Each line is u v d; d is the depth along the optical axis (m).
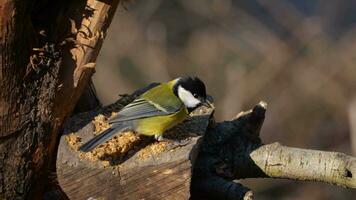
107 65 22.11
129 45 22.41
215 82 22.36
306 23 23.27
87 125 9.88
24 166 8.96
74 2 8.95
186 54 22.84
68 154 9.20
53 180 9.66
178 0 23.59
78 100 10.19
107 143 9.53
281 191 21.23
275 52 22.47
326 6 24.84
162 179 9.01
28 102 8.84
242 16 23.52
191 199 10.37
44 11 8.87
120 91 21.83
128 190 9.08
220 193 10.06
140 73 22.22
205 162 10.45
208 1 23.56
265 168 10.59
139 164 9.05
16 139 8.85
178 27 23.44
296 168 10.48
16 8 8.28
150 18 23.16
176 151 9.27
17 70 8.66
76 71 9.05
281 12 23.56
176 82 10.80
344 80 22.31
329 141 22.28
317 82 22.34
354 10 24.69
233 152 10.70
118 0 9.15
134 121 9.93
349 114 20.92
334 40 23.22
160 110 10.12
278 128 22.14
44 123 8.98
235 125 10.88
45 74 8.89
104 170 9.03
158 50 22.45
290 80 22.33
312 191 21.20
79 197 9.14
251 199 9.84
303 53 22.69
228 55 22.78
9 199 9.02
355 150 20.00
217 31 23.27
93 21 9.02
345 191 21.19
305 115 22.28
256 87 22.03
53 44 8.89
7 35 8.41
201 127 10.40
